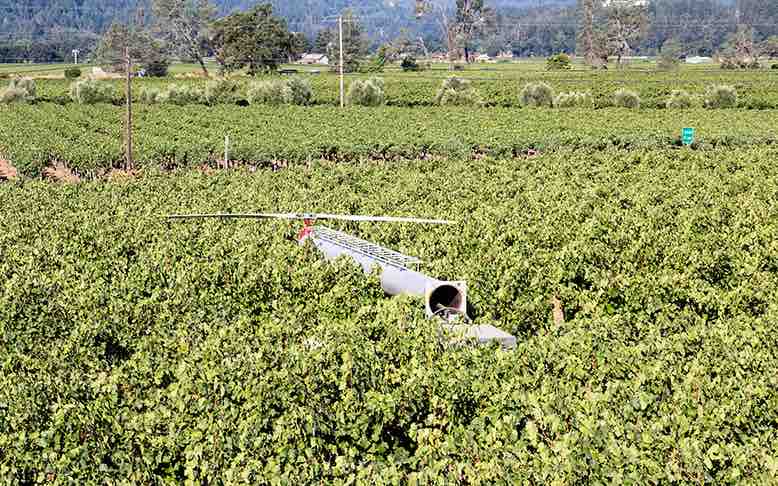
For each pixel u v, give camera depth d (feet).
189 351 53.67
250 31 513.86
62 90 343.05
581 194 112.68
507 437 40.34
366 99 287.48
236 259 72.43
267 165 169.78
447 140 177.47
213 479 39.22
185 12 549.13
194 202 107.45
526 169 142.31
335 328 55.11
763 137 183.32
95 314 60.18
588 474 36.52
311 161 164.35
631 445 38.55
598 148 180.55
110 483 38.75
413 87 343.87
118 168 171.32
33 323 60.18
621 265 74.18
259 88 290.35
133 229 88.28
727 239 82.12
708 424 40.88
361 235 85.81
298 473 38.47
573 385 45.73
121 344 58.59
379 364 49.37
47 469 40.32
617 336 53.93
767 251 76.33
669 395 44.62
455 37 645.92
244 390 46.03
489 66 605.31
